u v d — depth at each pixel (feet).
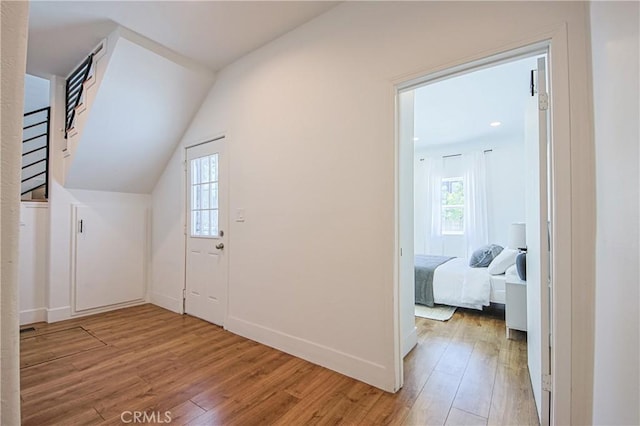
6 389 1.11
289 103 8.18
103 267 11.70
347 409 5.65
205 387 6.36
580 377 4.49
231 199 9.72
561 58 4.69
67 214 10.94
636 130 2.74
